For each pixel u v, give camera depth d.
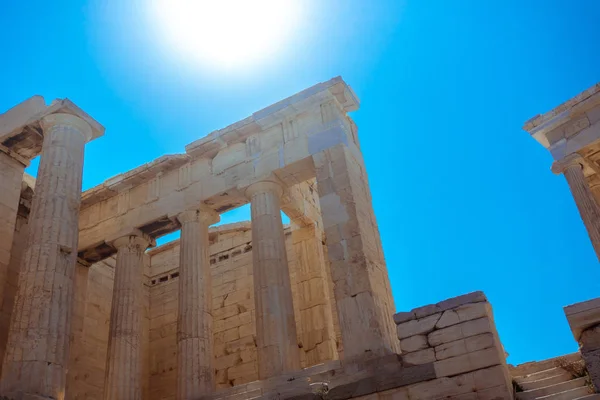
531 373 14.83
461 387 13.62
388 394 14.62
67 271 19.09
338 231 19.55
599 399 11.32
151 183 25.66
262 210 21.80
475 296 14.43
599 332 12.21
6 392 16.05
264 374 18.72
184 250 22.81
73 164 21.11
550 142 26.39
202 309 21.52
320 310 23.94
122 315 22.94
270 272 20.42
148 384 28.56
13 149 23.81
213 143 24.09
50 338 17.44
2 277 22.44
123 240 24.84
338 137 21.50
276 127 23.31
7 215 23.11
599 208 24.20
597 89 25.33
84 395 25.52
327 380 16.53
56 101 21.95
